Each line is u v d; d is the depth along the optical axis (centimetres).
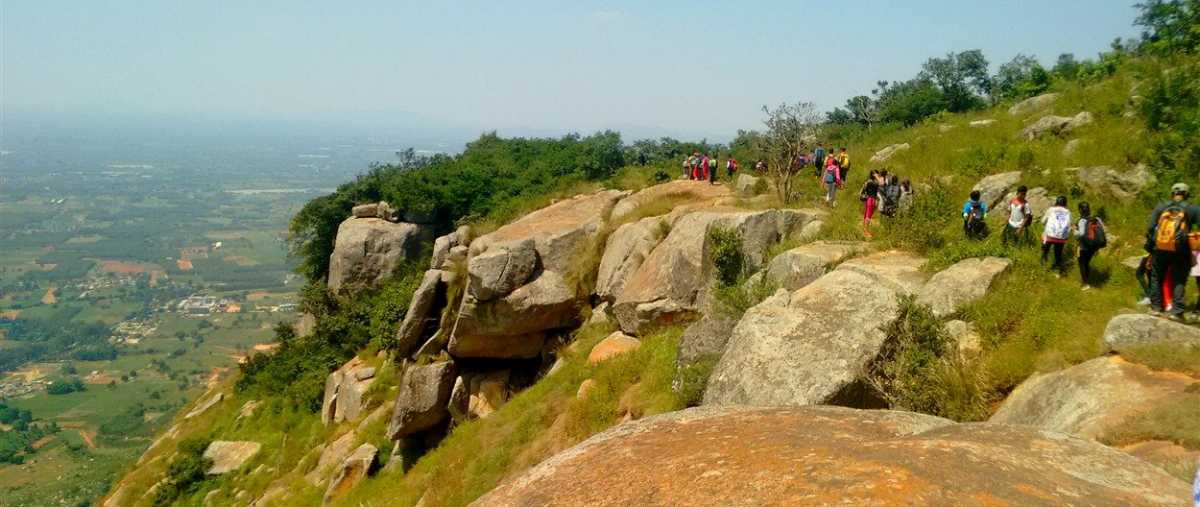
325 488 1802
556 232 1864
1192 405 498
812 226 1341
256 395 2792
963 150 1744
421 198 3041
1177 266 743
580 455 337
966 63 3281
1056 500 226
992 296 876
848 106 3859
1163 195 1098
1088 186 1211
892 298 810
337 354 2633
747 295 1140
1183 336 633
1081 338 738
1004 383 747
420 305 1994
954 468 246
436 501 1277
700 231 1427
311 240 3675
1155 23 1805
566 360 1555
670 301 1411
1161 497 241
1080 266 916
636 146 3541
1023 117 1958
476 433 1470
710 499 249
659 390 1080
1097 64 2297
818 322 783
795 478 248
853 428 310
